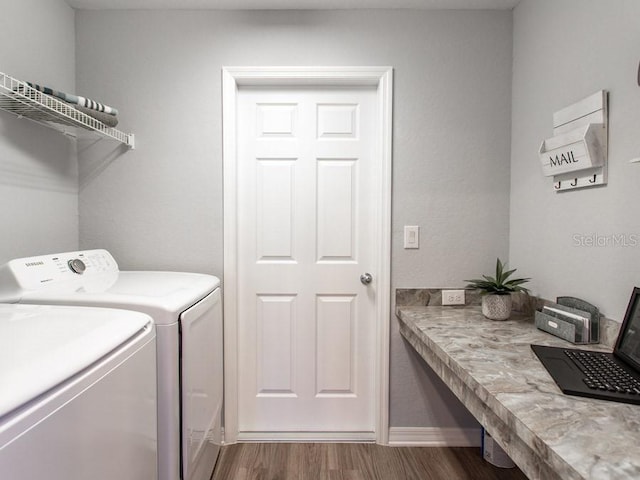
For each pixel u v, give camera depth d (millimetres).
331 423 1934
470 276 1854
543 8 1573
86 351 670
